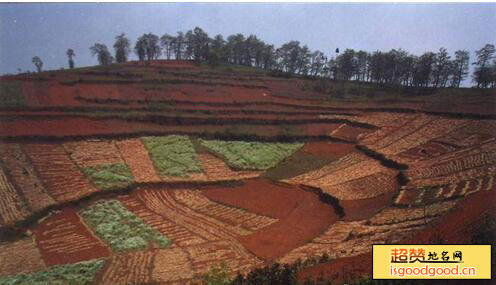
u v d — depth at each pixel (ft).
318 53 399.44
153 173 184.14
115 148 198.49
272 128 239.50
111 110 235.81
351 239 115.65
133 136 210.59
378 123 242.99
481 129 209.77
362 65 375.04
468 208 100.01
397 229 111.96
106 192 164.35
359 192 164.66
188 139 217.15
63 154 184.85
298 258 105.81
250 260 116.57
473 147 187.11
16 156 173.68
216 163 199.93
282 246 126.62
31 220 139.54
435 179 153.28
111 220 144.56
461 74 330.54
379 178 175.22
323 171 193.67
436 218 106.11
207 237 134.72
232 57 423.23
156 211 155.53
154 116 231.30
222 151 210.18
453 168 162.81
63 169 174.19
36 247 125.70
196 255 120.98
